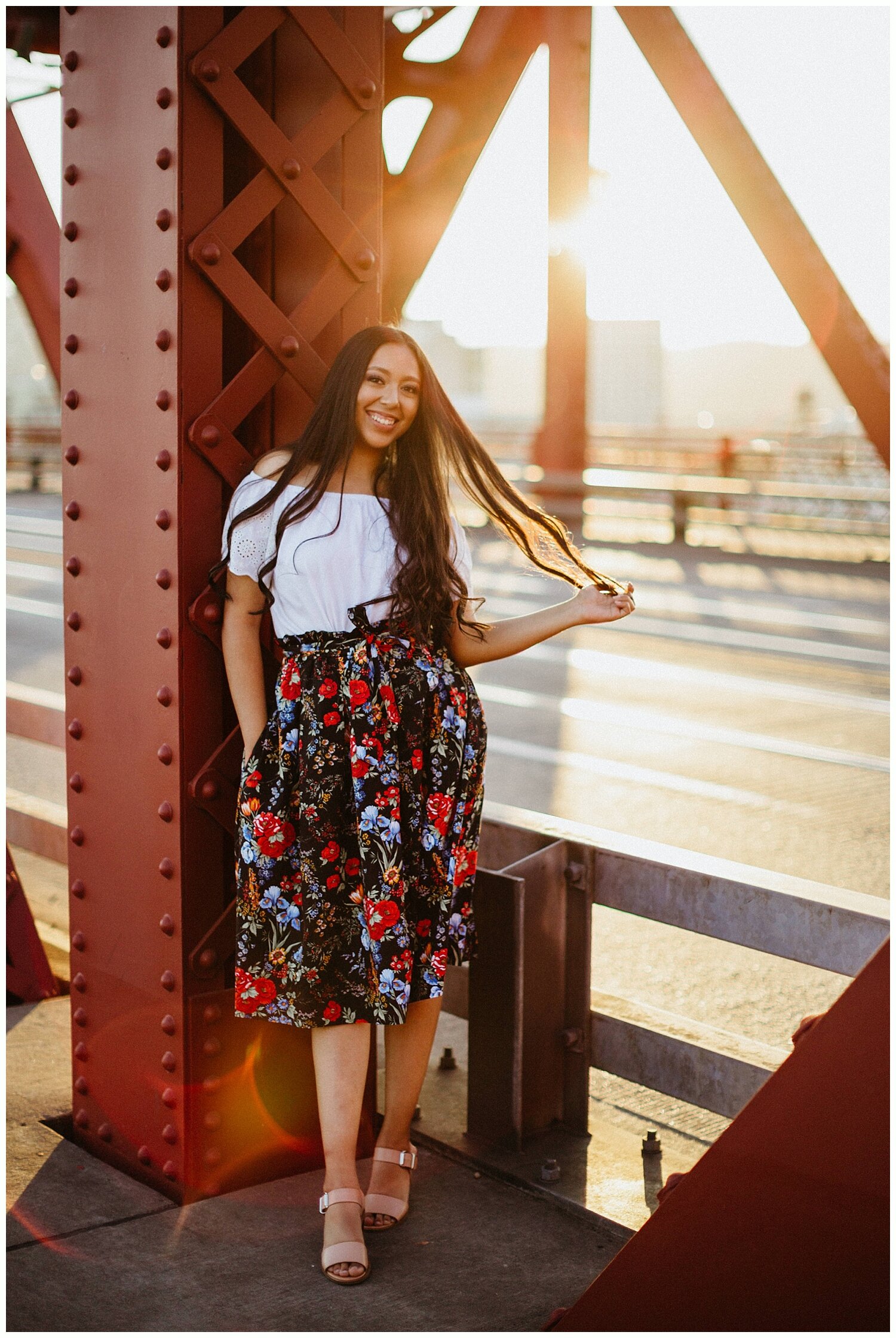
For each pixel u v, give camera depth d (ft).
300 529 8.21
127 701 8.98
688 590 46.34
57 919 14.82
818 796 21.06
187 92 8.08
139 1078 9.16
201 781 8.61
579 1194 8.91
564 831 10.07
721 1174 6.08
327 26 8.57
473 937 8.91
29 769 22.61
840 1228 5.68
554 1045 9.78
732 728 26.23
